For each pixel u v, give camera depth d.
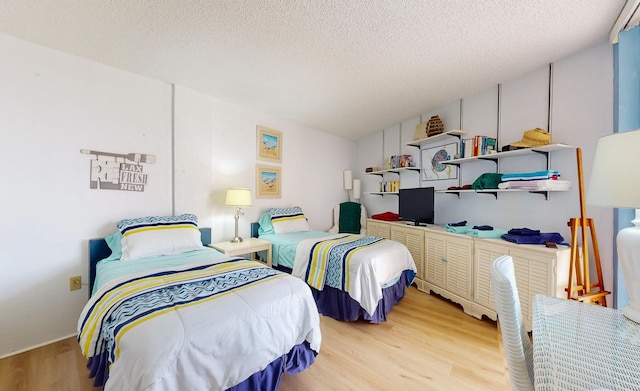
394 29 1.89
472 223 3.11
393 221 3.85
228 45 2.08
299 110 3.56
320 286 2.51
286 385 1.60
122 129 2.46
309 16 1.75
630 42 1.80
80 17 1.74
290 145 4.03
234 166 3.36
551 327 0.92
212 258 2.23
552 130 2.39
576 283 1.92
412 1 1.63
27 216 2.00
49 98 2.09
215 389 1.15
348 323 2.41
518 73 2.57
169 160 2.76
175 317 1.18
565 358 0.75
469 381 1.64
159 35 1.94
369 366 1.78
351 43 2.05
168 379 1.02
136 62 2.32
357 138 4.92
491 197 2.90
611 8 1.69
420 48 2.13
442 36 1.98
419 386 1.59
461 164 3.24
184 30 1.89
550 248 2.04
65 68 2.16
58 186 2.13
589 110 2.15
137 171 2.54
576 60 2.23
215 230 3.18
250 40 2.01
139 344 1.04
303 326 1.57
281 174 3.92
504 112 2.77
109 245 2.27
